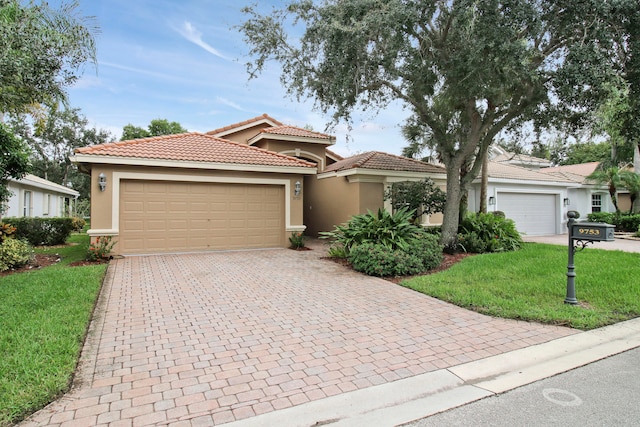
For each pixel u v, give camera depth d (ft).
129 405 10.31
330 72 32.42
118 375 12.08
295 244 43.37
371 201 48.01
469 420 9.72
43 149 110.11
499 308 18.94
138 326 16.76
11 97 26.66
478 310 19.13
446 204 38.32
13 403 9.99
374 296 22.11
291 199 44.86
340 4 29.76
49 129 101.45
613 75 26.48
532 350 14.30
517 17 26.40
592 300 20.21
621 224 63.16
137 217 37.78
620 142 38.58
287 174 44.55
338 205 52.03
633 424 9.46
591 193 73.82
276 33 33.32
